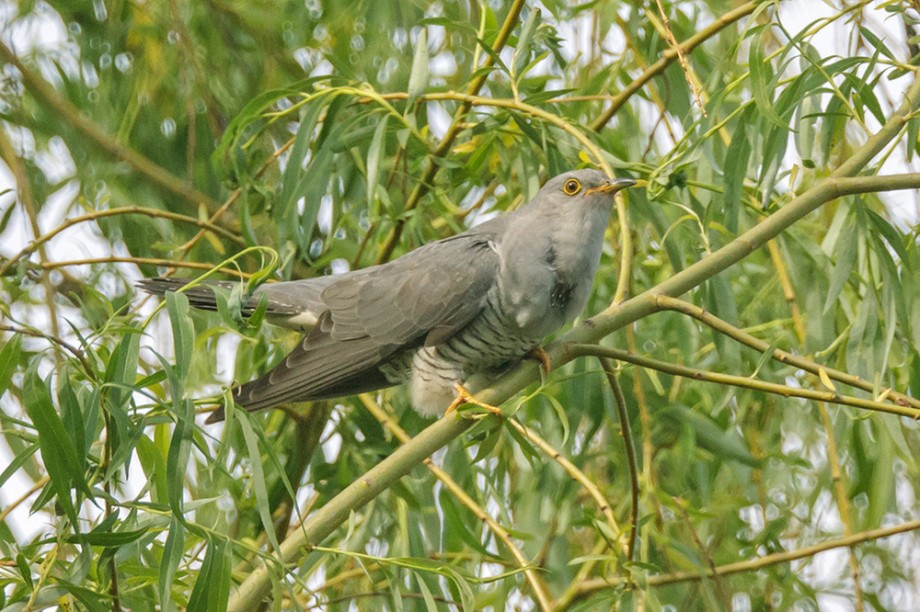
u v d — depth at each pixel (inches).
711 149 321.7
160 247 347.6
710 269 264.8
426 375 321.1
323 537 239.0
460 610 280.5
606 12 333.7
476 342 314.0
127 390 212.1
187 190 376.2
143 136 394.9
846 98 283.9
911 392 306.5
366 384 329.4
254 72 403.9
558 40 313.6
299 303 337.4
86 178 376.8
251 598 230.1
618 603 275.9
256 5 392.8
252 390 306.5
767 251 369.4
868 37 281.7
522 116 325.7
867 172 298.2
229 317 227.0
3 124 386.9
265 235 374.6
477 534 335.0
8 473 211.9
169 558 203.0
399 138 317.7
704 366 359.9
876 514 309.4
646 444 324.8
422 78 306.8
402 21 373.4
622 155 372.2
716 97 285.6
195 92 391.2
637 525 282.2
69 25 396.5
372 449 346.3
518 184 376.2
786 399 350.9
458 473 339.0
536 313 307.1
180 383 208.2
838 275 281.4
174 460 203.9
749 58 267.1
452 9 379.2
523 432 271.9
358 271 337.4
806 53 279.7
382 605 319.3
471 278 311.4
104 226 381.4
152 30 389.1
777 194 361.1
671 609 343.6
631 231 351.3
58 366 243.6
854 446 323.9
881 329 291.9
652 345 350.3
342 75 338.3
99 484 215.8
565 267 307.3
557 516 327.9
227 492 331.3
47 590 213.0
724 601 305.4
